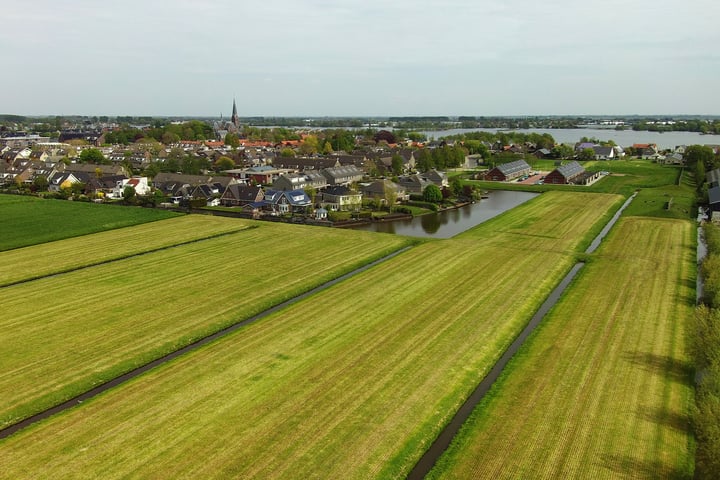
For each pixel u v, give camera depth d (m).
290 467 30.06
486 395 37.94
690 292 57.91
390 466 30.47
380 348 44.81
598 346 45.16
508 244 79.88
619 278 62.78
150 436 32.81
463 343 45.91
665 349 44.50
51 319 50.91
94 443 32.16
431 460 31.66
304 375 40.28
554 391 38.19
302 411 35.53
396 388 38.56
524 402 36.84
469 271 65.88
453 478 29.50
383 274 64.88
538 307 55.12
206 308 53.97
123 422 34.28
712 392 34.22
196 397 37.22
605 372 40.78
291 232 89.31
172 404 36.34
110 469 29.77
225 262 70.56
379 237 85.38
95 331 48.25
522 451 31.67
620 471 29.89
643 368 41.38
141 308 53.88
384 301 55.72
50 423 34.25
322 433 33.19
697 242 80.50
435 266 68.06
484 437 33.09
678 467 30.27
